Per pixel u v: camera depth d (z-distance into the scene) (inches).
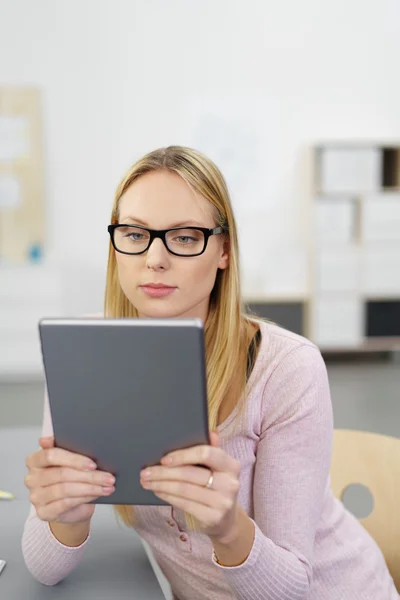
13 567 39.1
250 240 231.5
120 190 39.2
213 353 40.9
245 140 227.9
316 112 229.6
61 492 31.6
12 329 210.1
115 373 29.2
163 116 224.8
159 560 45.4
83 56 219.6
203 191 37.1
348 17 227.5
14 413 172.6
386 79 231.5
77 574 38.4
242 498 42.3
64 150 222.7
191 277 36.9
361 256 220.8
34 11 216.2
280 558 35.8
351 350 236.7
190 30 222.5
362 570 44.1
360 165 219.0
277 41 225.8
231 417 41.3
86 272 227.9
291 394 40.7
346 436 55.7
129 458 31.0
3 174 218.4
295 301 221.5
